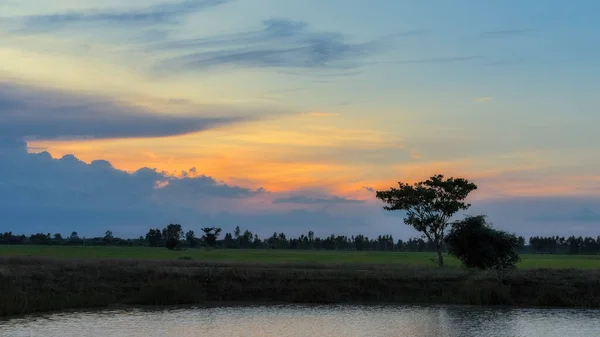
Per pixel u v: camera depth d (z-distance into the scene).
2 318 41.41
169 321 41.03
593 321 42.25
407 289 53.62
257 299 52.25
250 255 114.25
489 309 48.28
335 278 55.03
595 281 52.66
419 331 38.06
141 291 49.66
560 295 50.81
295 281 54.66
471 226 59.62
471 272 56.31
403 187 71.00
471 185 70.56
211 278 54.09
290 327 39.31
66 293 48.44
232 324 40.22
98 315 43.22
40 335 35.28
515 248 59.78
